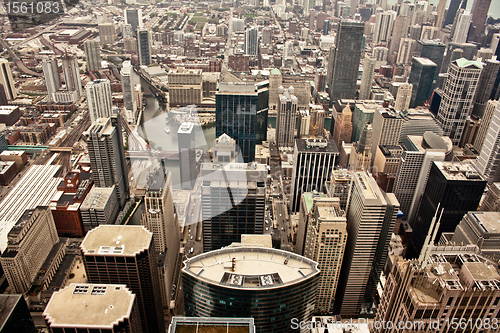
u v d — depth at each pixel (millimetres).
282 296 129750
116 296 140875
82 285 143625
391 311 126312
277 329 140125
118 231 174000
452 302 107250
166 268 188875
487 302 106625
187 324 93750
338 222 196250
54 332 132125
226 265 133125
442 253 118312
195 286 131750
